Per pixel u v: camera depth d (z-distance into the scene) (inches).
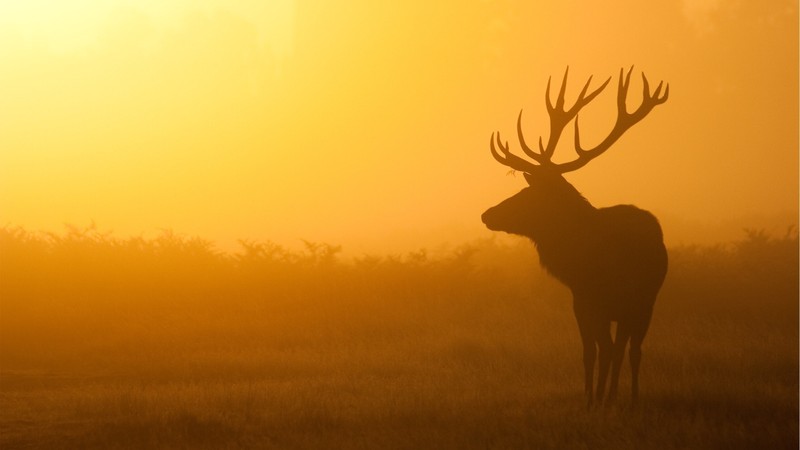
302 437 1096.8
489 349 1755.7
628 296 1262.3
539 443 1048.2
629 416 1160.8
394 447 1040.8
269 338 1956.2
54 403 1355.8
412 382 1466.5
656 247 1286.9
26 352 1867.6
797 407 1216.2
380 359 1708.9
